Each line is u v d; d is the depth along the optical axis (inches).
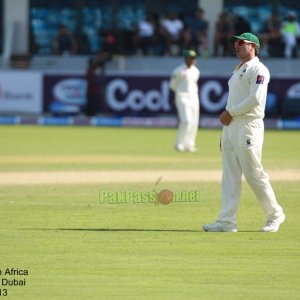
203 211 1739.7
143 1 4520.2
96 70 4106.8
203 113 4013.3
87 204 1818.4
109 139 3353.8
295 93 3978.8
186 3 4515.3
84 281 1201.4
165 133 3659.0
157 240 1453.0
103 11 4520.2
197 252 1368.1
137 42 4256.9
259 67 1461.6
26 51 4534.9
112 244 1422.2
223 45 4222.4
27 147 3019.2
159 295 1135.6
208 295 1136.2
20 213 1712.6
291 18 4202.8
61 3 4527.6
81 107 4097.0
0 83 4106.8
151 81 4040.4
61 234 1502.2
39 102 4101.9
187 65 2883.9
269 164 2524.6
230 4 4490.7
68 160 2608.3
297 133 3700.8
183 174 2279.8
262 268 1274.6
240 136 1469.0
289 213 1721.2
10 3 4507.9
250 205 1819.6
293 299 1121.4
